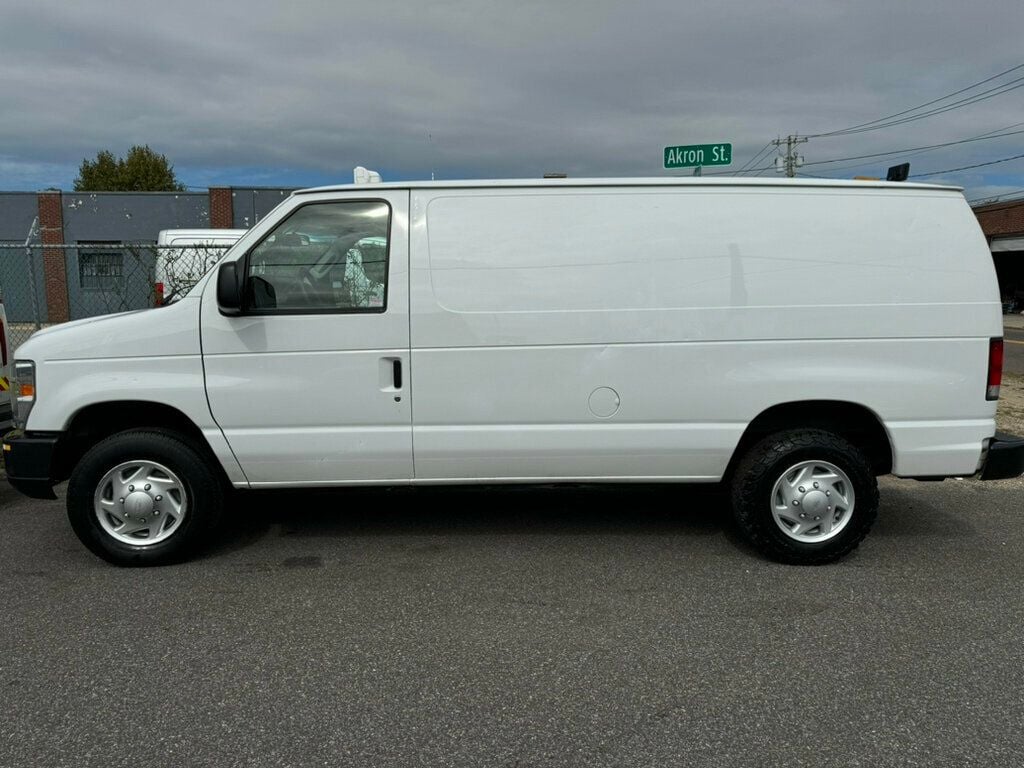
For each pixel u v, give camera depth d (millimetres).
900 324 4273
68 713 2936
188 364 4238
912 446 4340
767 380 4289
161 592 4086
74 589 4129
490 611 3852
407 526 5184
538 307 4258
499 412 4320
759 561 4535
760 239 4273
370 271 4266
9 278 23469
